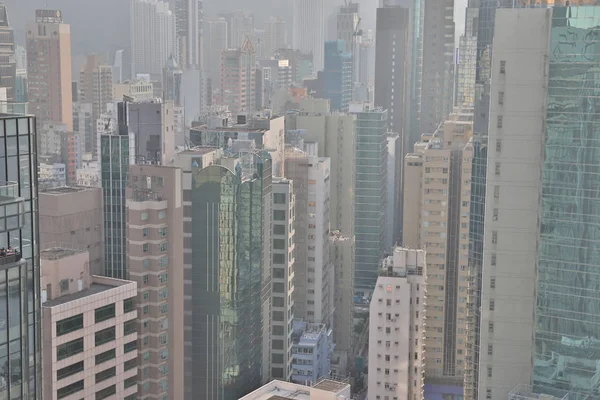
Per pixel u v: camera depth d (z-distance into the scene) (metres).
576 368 171.50
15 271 86.44
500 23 169.62
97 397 163.38
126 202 195.12
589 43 163.38
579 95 164.25
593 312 168.00
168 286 199.38
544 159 168.50
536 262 174.25
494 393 180.12
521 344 177.75
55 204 184.62
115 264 197.88
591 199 165.50
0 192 88.56
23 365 88.62
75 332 157.25
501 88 171.25
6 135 96.06
